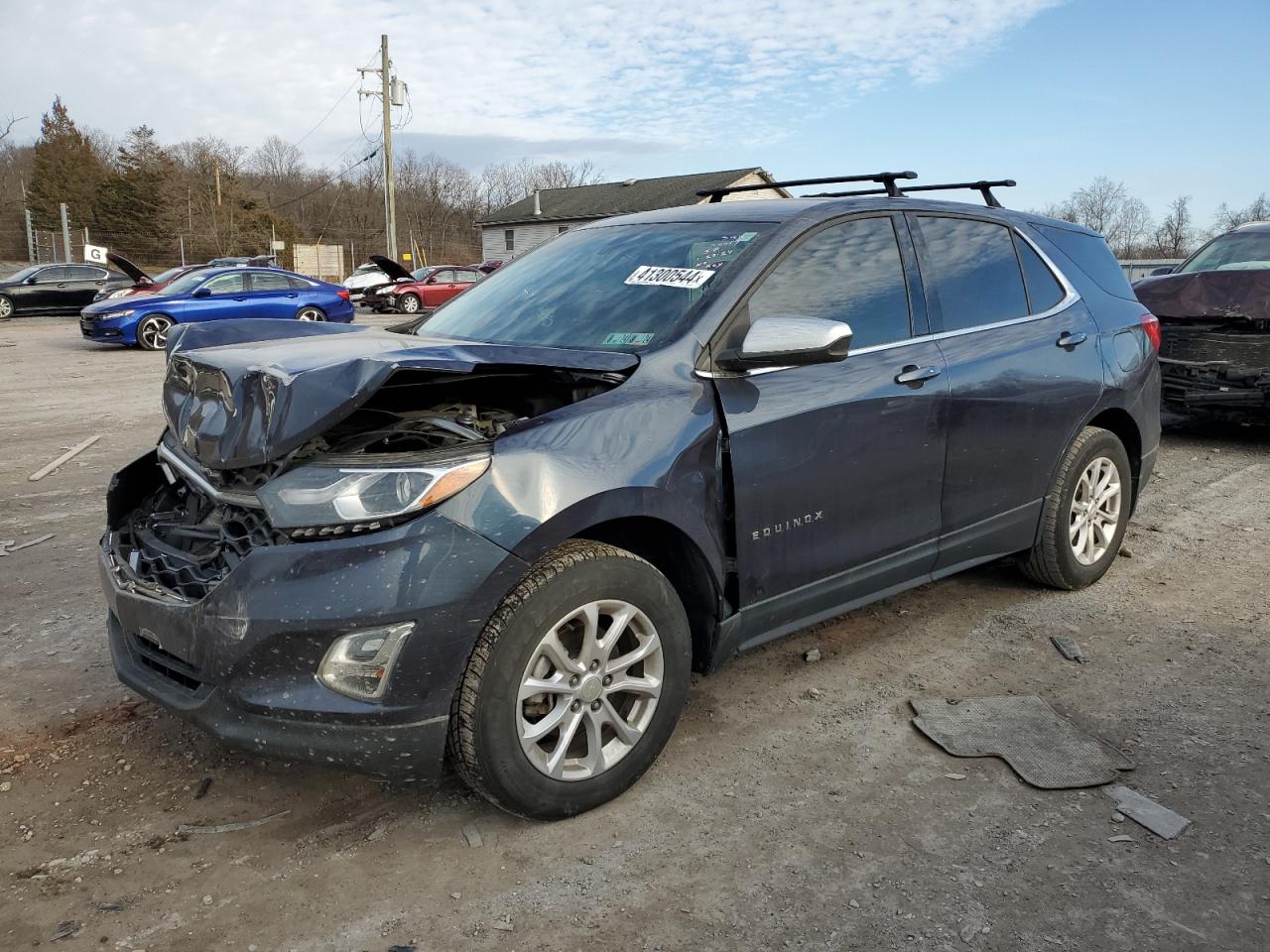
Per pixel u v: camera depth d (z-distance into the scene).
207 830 2.68
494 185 84.38
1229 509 5.91
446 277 28.56
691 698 3.44
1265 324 7.23
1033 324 4.04
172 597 2.57
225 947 2.23
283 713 2.37
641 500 2.65
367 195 76.12
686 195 49.88
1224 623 4.09
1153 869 2.47
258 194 70.69
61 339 19.03
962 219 3.97
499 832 2.66
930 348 3.56
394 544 2.33
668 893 2.40
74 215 64.50
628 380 2.82
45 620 4.21
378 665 2.34
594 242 3.82
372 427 2.81
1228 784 2.85
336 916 2.33
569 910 2.34
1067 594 4.43
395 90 36.62
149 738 3.18
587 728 2.70
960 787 2.86
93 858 2.55
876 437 3.31
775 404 3.03
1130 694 3.44
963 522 3.76
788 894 2.39
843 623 4.12
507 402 3.07
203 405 2.70
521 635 2.48
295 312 18.02
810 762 3.01
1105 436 4.37
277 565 2.36
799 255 3.28
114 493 3.15
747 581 3.01
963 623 4.11
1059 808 2.75
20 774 2.96
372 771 2.41
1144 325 4.66
